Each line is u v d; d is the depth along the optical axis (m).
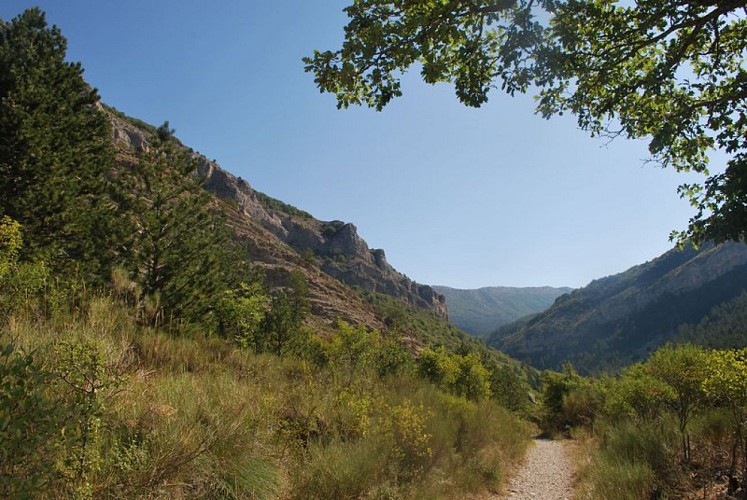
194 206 14.27
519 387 44.34
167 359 7.00
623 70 5.30
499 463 10.53
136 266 12.76
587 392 28.36
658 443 8.49
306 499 5.13
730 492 5.70
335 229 183.25
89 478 3.11
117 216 13.45
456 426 10.35
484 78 4.24
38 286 5.84
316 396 7.82
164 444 4.00
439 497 6.63
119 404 4.22
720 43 5.01
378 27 3.75
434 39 3.96
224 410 5.32
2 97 13.39
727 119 4.61
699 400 8.43
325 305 69.62
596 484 8.05
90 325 5.75
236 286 19.05
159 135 14.06
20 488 2.02
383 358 13.88
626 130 5.25
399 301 159.62
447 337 127.75
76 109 16.59
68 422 2.43
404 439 7.48
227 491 4.29
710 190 4.43
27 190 12.77
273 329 17.33
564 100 5.23
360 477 5.83
